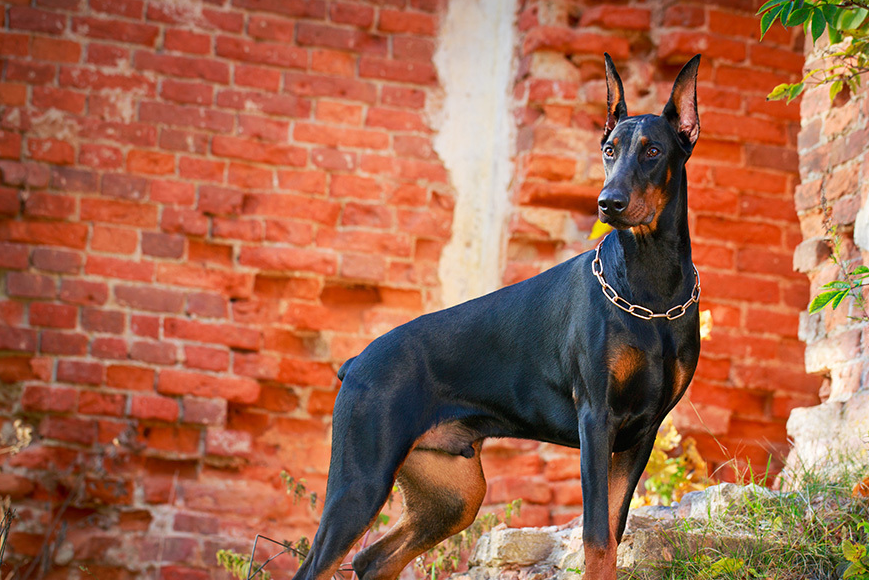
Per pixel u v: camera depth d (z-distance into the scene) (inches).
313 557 138.9
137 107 246.5
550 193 254.5
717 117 256.7
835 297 147.5
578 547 157.8
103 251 239.8
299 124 252.8
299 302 247.0
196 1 252.8
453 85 263.4
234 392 238.4
